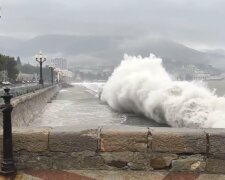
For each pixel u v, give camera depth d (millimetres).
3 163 5289
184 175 5207
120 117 25812
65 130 5453
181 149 5262
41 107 32156
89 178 5164
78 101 46125
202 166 5270
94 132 5371
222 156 5234
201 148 5242
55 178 5184
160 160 5309
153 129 5461
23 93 23672
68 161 5395
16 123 17234
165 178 5137
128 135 5312
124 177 5180
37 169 5418
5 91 5309
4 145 5289
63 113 28875
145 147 5309
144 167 5332
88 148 5355
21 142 5398
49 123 22281
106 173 5293
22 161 5426
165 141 5273
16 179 5176
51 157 5406
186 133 5277
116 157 5348
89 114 28109
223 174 5238
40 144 5383
